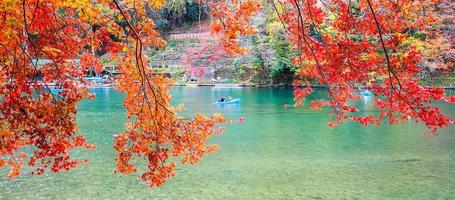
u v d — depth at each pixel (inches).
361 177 561.3
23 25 236.5
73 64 276.2
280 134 847.1
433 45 785.6
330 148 721.6
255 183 541.0
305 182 544.4
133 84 279.7
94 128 932.6
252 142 775.1
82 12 253.6
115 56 282.8
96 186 535.2
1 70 241.8
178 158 650.2
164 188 527.5
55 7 241.0
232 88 1838.1
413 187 520.1
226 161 644.7
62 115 247.1
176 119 276.5
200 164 628.4
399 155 666.8
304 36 235.6
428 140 766.5
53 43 258.1
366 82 242.4
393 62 230.2
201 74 1985.7
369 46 232.1
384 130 862.5
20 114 240.1
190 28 2224.4
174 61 2063.2
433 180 544.7
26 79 242.5
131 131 270.8
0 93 241.4
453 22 1188.5
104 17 274.8
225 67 1994.3
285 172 587.8
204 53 1867.6
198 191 514.6
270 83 1867.6
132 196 500.7
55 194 504.4
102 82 1827.0
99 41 272.4
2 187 524.1
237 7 267.7
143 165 623.8
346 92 256.5
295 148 725.9
